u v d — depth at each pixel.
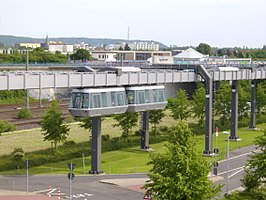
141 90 75.56
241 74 96.81
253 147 91.62
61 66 164.50
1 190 58.38
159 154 41.75
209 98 84.12
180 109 105.44
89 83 66.56
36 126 114.31
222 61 174.00
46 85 61.72
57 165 74.38
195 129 107.88
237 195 53.88
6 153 83.12
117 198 55.75
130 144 91.62
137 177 66.50
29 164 73.12
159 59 167.38
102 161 78.00
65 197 55.75
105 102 68.06
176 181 39.50
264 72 105.19
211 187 40.84
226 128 113.50
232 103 99.12
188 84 149.62
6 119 122.62
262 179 58.84
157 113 100.06
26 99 143.12
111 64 169.00
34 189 59.22
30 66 166.75
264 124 123.38
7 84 57.66
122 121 95.44
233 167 74.19
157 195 40.28
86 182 63.44
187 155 40.31
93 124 68.69
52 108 80.06
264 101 127.25
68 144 89.62
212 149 84.88
